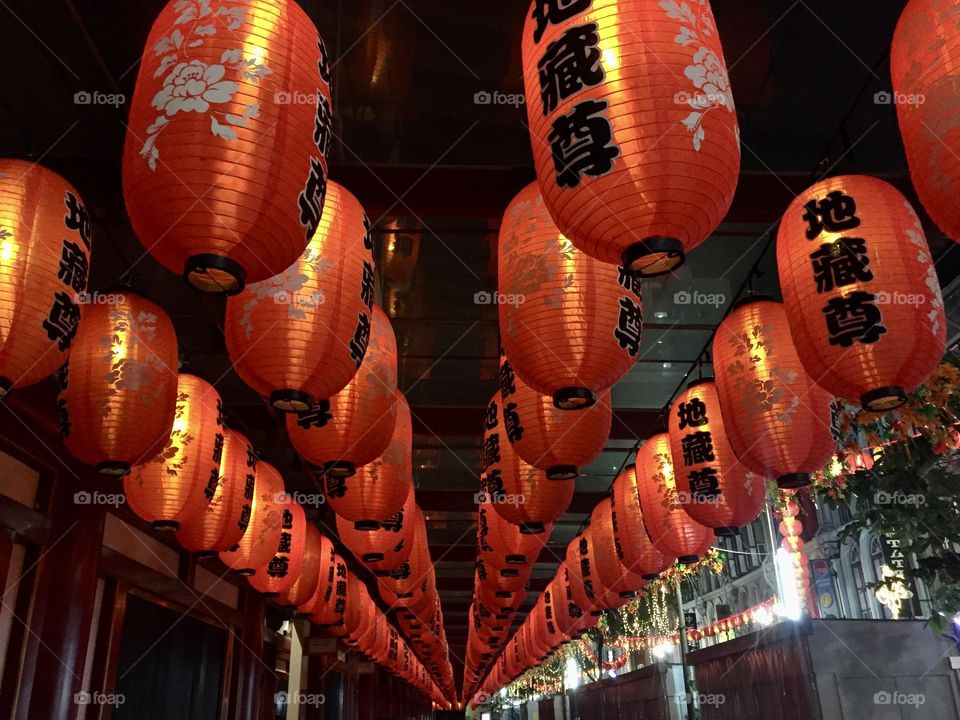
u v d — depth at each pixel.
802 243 3.28
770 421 3.92
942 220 2.46
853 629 8.12
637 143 2.30
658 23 2.38
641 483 6.20
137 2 3.92
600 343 3.35
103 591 6.41
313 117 2.50
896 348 3.03
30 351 2.89
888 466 5.42
